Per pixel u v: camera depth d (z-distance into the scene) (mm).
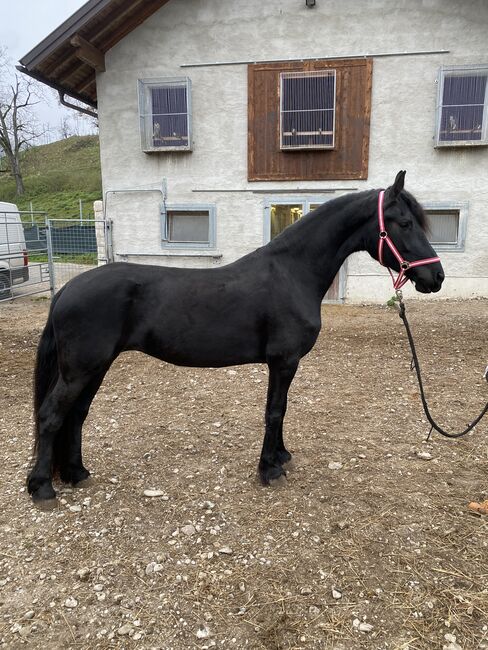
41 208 30578
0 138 34344
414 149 8898
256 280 2709
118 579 2209
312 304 2797
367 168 9039
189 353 2703
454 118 8703
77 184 35219
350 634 1915
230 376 5285
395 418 4070
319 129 9031
